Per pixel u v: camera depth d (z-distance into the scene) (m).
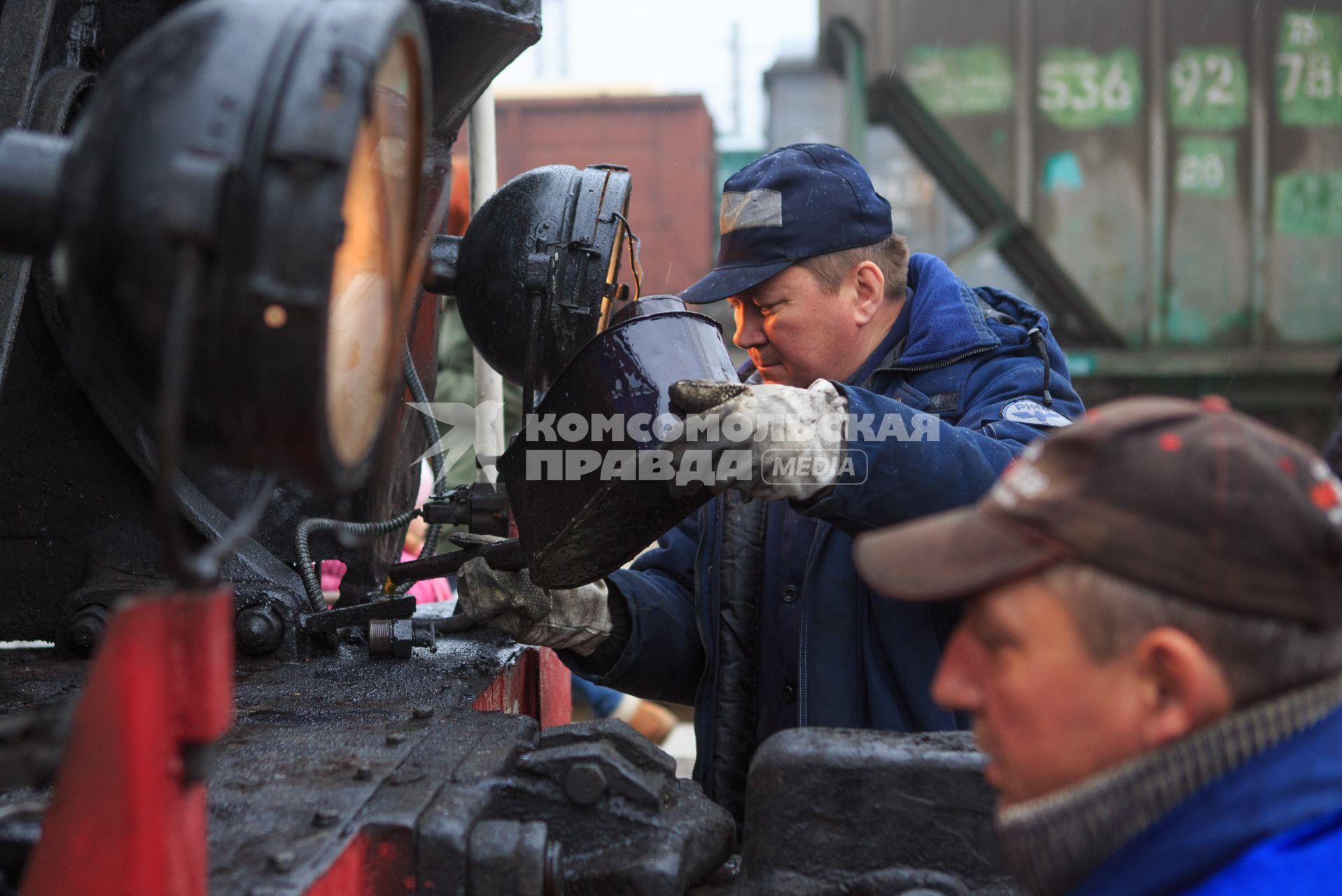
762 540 1.86
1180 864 0.68
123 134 0.75
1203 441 0.70
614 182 1.74
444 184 1.81
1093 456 0.71
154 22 1.63
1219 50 6.23
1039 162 6.31
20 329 1.63
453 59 1.62
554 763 1.12
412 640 1.76
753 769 1.12
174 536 0.69
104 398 1.68
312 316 0.72
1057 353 1.84
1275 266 6.33
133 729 0.67
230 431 0.77
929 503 1.42
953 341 1.77
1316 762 0.68
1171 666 0.68
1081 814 0.71
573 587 1.54
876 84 6.29
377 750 1.19
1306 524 0.68
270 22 0.78
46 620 1.74
